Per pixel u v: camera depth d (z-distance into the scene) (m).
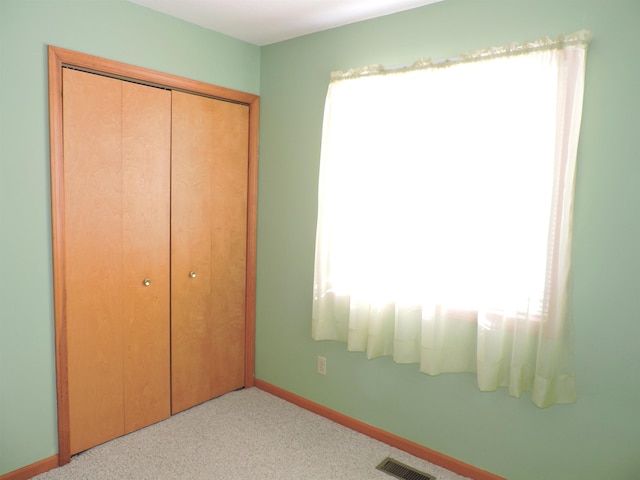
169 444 2.67
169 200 2.84
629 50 1.89
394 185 2.52
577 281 2.06
